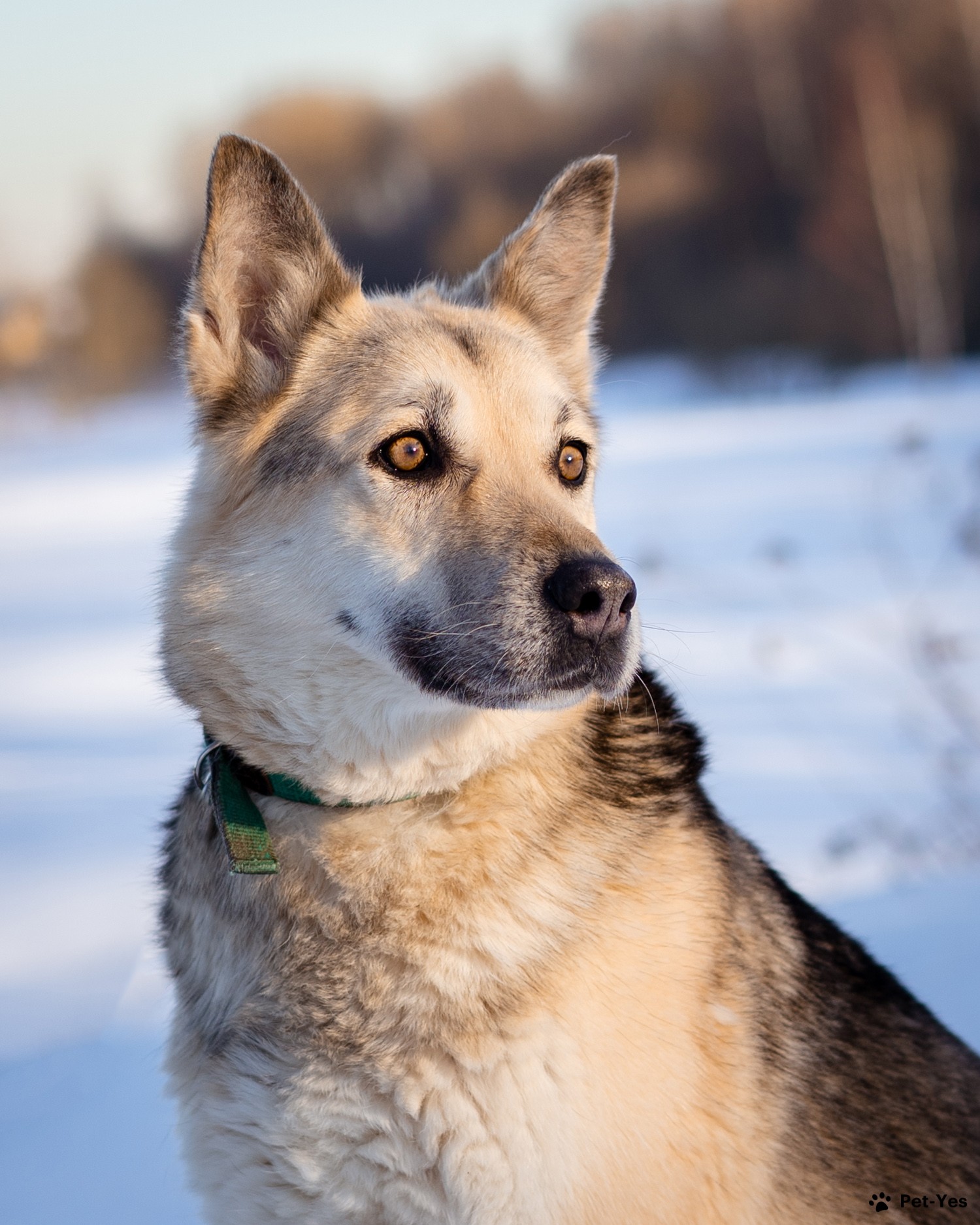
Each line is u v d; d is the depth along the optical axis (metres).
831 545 11.80
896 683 7.56
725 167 39.44
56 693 9.94
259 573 3.03
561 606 2.86
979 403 21.56
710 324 32.78
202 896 3.08
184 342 3.24
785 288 32.69
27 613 13.25
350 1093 2.74
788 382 31.30
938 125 31.91
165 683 3.16
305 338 3.30
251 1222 2.88
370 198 51.94
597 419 3.80
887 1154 3.12
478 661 2.90
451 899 2.82
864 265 31.09
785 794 6.40
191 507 3.22
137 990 4.80
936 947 4.52
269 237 3.29
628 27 49.78
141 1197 3.61
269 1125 2.81
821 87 37.00
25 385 51.91
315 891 2.90
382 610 3.00
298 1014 2.83
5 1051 4.43
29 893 5.81
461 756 2.91
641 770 3.14
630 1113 2.72
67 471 29.20
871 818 5.64
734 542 12.41
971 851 5.39
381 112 51.94
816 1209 3.01
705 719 7.72
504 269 3.70
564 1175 2.67
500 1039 2.71
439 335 3.30
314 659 2.98
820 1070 3.12
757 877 3.36
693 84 42.75
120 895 5.71
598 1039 2.74
